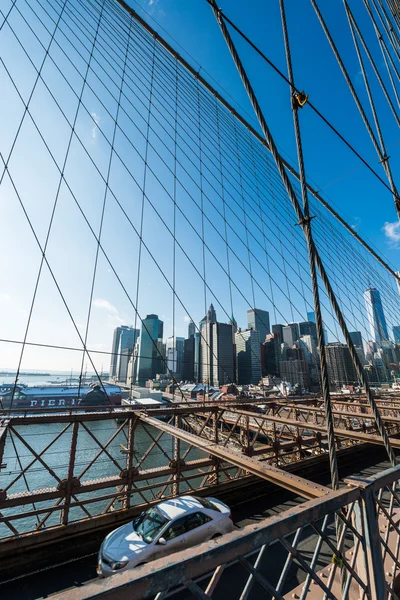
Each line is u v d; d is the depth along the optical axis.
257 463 3.24
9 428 6.22
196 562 1.03
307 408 10.31
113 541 5.28
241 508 7.20
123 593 0.89
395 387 27.69
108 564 4.83
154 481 15.91
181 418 8.79
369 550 1.59
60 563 5.29
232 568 4.86
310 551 5.20
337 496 1.52
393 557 1.92
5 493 5.55
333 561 1.68
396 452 12.60
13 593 4.53
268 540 1.21
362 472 10.05
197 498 6.28
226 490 7.91
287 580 4.52
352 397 15.56
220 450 3.83
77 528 5.88
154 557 4.93
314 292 2.61
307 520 1.35
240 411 8.34
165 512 5.69
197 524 5.57
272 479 2.88
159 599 0.95
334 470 2.33
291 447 10.43
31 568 5.12
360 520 1.66
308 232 2.66
